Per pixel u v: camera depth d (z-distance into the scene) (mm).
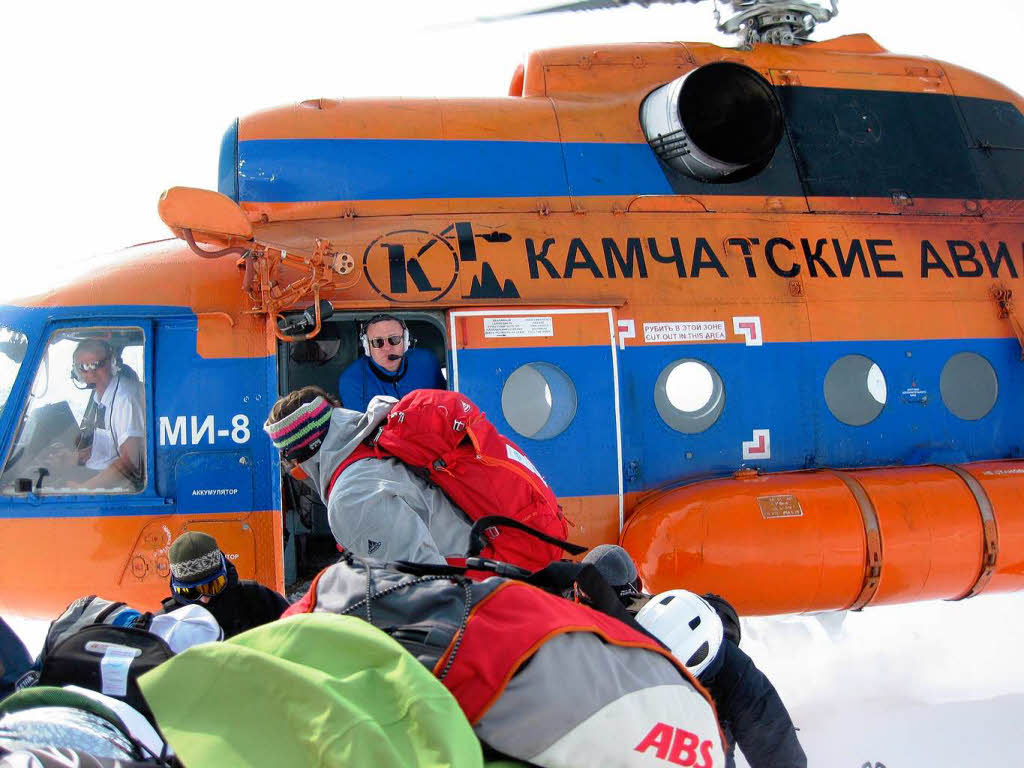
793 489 5047
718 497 4969
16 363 5027
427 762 1584
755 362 5359
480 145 5512
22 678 2260
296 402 3088
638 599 2984
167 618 2553
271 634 1808
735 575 4836
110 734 1655
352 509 2828
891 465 5523
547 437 5062
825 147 5867
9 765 1280
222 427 4910
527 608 1963
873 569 4973
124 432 4926
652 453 5223
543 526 2959
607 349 5168
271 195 5285
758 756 2855
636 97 5828
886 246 5719
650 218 5477
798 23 6324
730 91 5512
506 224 5305
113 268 5180
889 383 5543
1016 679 5691
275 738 1575
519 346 5066
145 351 4973
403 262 5102
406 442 2957
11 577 4875
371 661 1743
